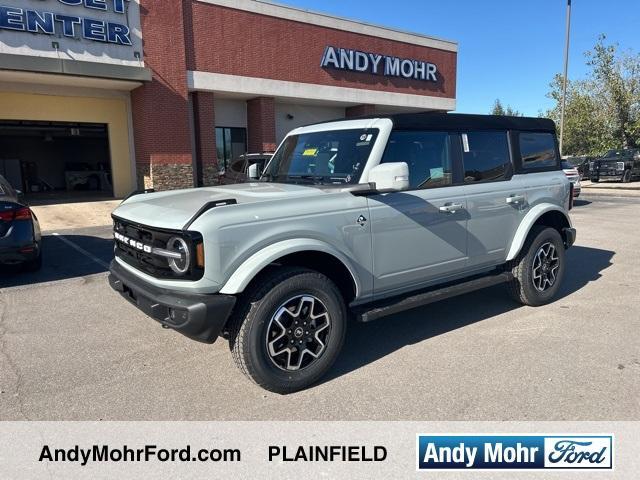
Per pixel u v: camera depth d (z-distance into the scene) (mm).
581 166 29781
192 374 3975
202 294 3352
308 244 3588
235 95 19875
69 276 7250
